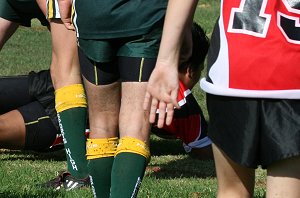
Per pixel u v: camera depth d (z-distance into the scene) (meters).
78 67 15.16
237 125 8.63
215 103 8.84
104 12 11.38
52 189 14.56
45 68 31.81
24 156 18.64
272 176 8.51
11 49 36.62
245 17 8.64
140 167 11.32
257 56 8.49
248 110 8.55
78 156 15.03
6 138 17.58
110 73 11.80
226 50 8.67
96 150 12.02
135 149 11.32
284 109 8.42
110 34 11.44
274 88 8.44
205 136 17.95
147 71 11.35
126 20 11.34
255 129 8.52
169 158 18.58
